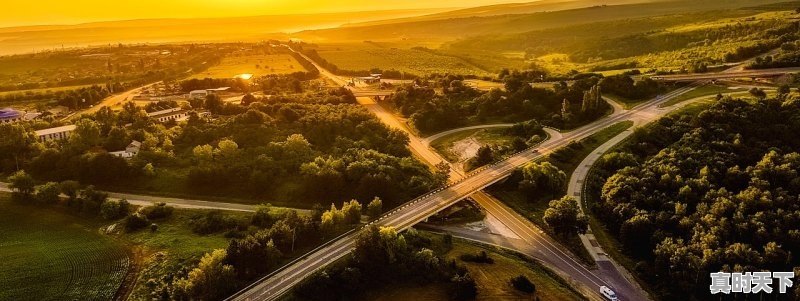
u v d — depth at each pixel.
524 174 195.25
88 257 151.62
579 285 141.50
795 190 163.38
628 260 153.88
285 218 159.50
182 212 183.00
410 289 132.62
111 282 138.00
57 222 176.25
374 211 169.88
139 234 165.75
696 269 134.75
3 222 175.38
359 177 196.25
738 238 145.12
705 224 151.00
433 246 155.25
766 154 184.62
